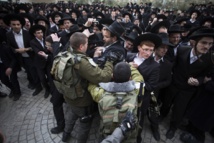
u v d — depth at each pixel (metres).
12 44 4.06
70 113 2.79
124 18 7.82
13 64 4.05
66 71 2.06
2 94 4.43
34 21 5.50
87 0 27.06
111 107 1.72
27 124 3.50
